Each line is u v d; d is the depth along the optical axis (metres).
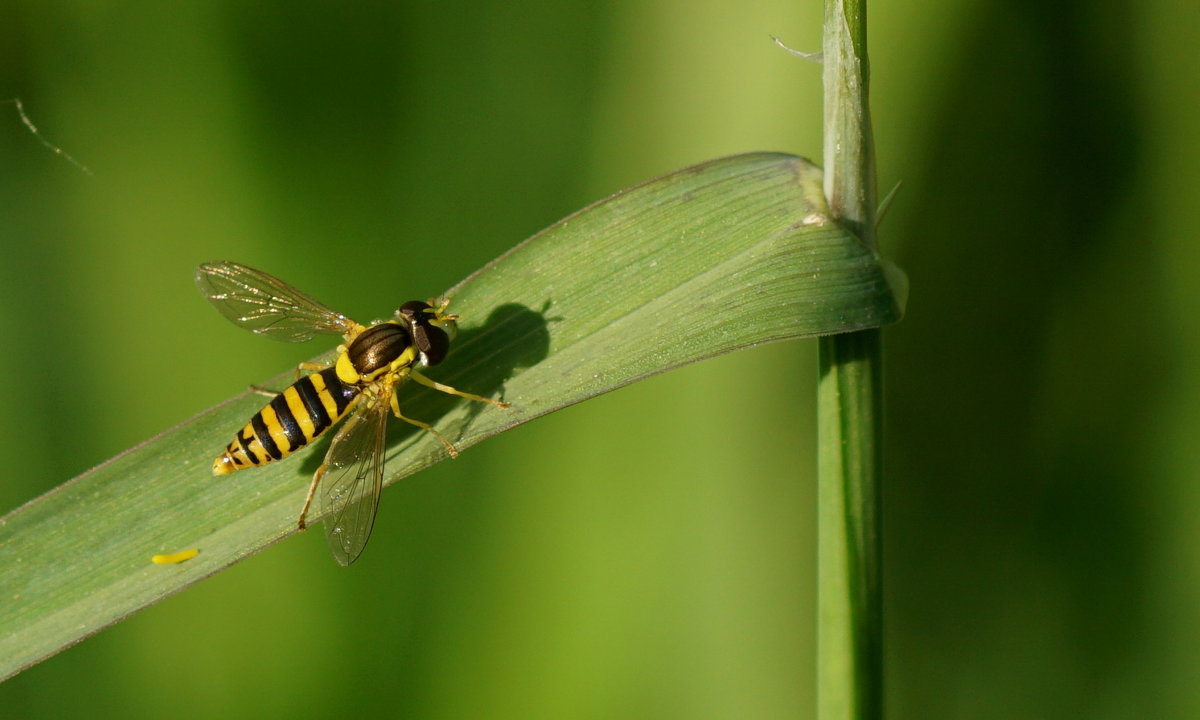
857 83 0.19
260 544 0.20
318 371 0.20
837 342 0.19
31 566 0.20
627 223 0.20
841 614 0.19
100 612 0.20
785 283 0.19
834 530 0.19
